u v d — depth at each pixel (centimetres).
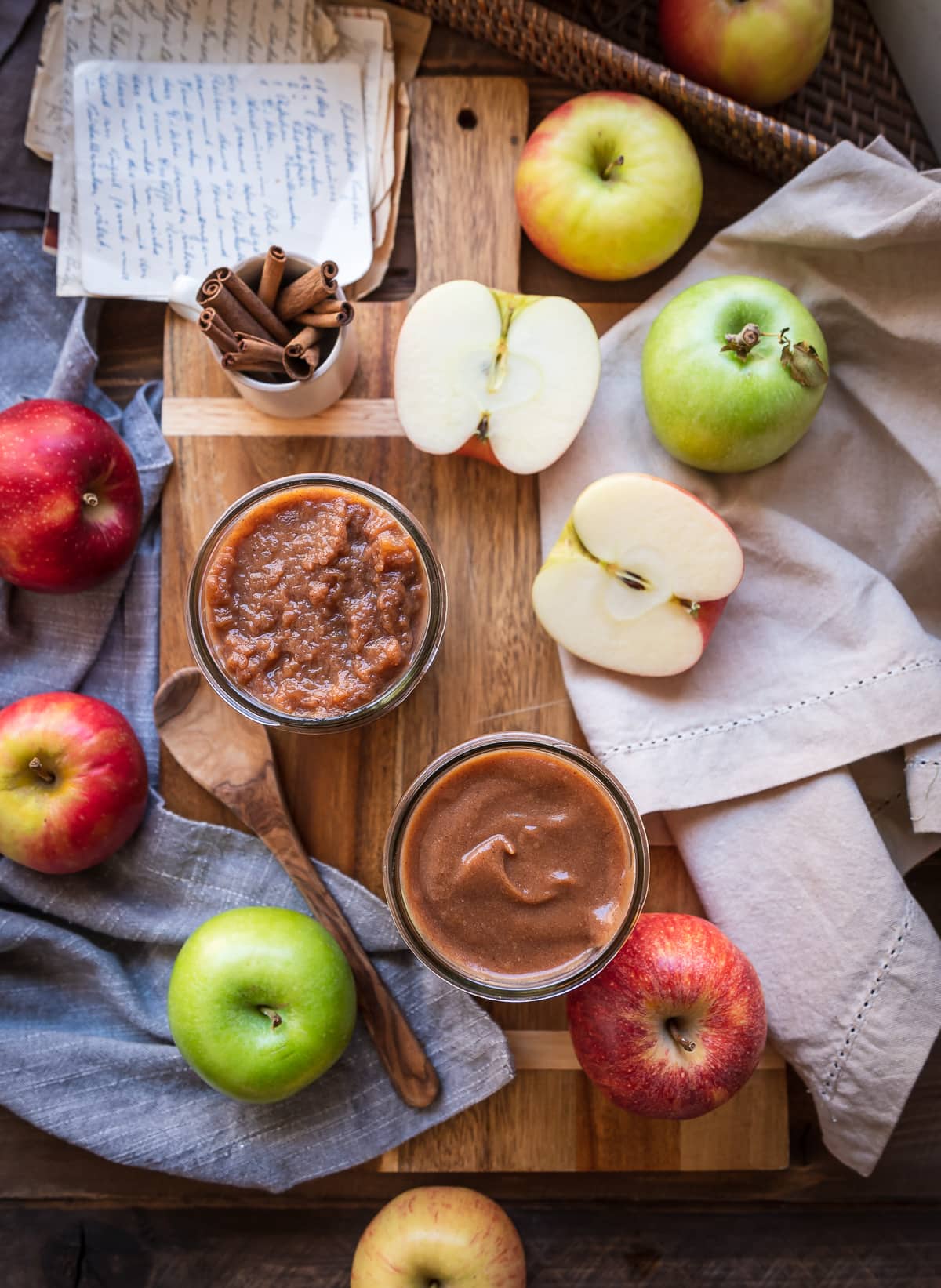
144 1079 66
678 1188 68
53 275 70
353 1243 68
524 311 64
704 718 65
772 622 66
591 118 64
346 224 68
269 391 63
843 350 67
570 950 61
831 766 64
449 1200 65
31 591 68
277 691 62
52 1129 65
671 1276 68
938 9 64
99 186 68
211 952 61
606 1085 62
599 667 66
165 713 66
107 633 69
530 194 65
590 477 66
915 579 68
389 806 67
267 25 68
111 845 65
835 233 64
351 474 67
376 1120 66
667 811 66
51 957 68
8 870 67
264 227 68
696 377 61
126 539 66
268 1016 62
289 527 63
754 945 65
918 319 65
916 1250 69
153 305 70
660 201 64
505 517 67
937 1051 69
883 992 64
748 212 69
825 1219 69
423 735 67
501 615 67
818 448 67
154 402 69
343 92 68
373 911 66
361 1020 66
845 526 67
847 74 70
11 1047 66
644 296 68
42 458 63
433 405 65
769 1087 67
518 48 67
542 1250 68
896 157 64
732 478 67
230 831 66
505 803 62
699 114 65
